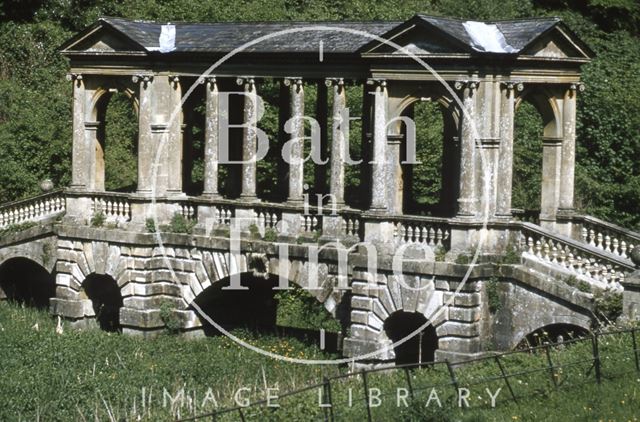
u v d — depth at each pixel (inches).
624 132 2506.2
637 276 1707.7
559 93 1932.8
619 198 2436.0
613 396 1515.7
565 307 1786.4
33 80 3065.9
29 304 2420.0
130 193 2155.5
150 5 3078.2
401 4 3159.5
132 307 2139.5
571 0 3376.0
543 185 1956.2
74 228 2202.3
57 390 1817.2
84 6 3265.3
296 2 3100.4
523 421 1481.3
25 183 2687.0
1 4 3255.4
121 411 1740.9
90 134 2207.2
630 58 2947.8
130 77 2137.1
